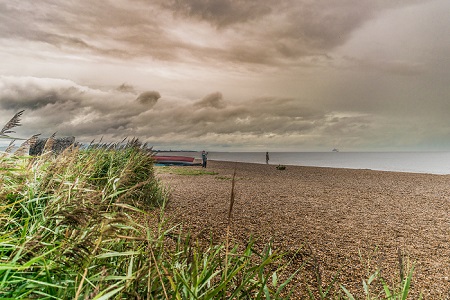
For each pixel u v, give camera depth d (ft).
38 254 6.31
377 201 36.11
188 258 6.91
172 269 6.56
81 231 6.44
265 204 30.81
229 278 5.87
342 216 26.58
